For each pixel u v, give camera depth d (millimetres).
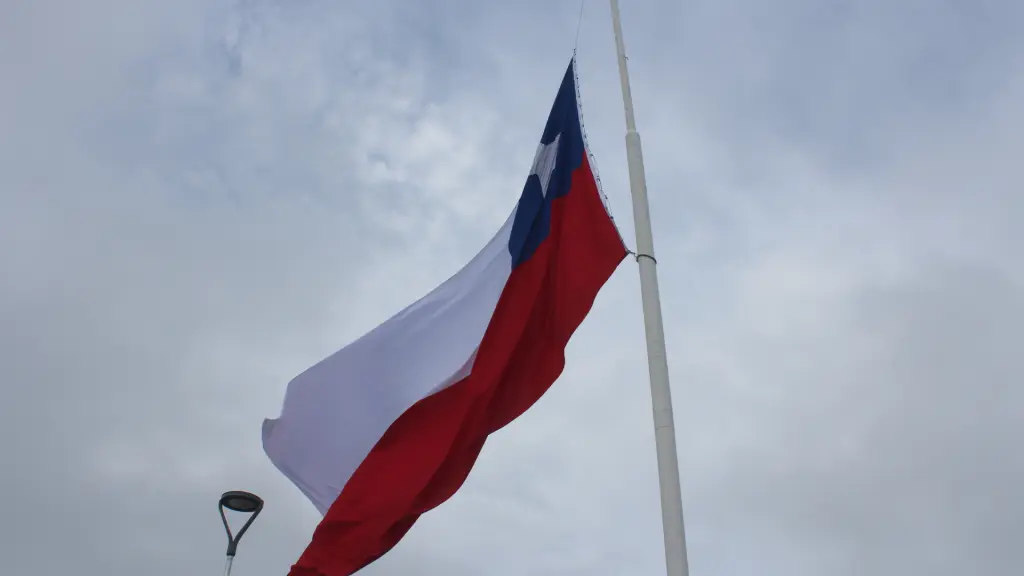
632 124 13484
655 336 11133
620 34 14812
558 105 14938
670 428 10320
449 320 14555
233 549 18141
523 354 13344
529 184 14586
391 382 14414
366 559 13094
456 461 13219
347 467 14203
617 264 12578
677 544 9445
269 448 14539
